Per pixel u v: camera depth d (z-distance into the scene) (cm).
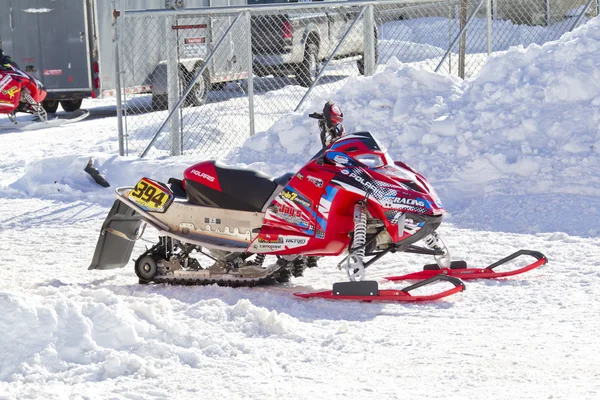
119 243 1014
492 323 795
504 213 1252
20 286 969
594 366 657
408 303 877
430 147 1468
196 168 991
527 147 1375
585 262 1000
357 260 892
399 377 646
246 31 1770
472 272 967
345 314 841
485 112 1455
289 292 945
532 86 1473
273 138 1650
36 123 2478
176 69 1773
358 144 911
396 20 2844
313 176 924
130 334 709
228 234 973
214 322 791
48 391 608
